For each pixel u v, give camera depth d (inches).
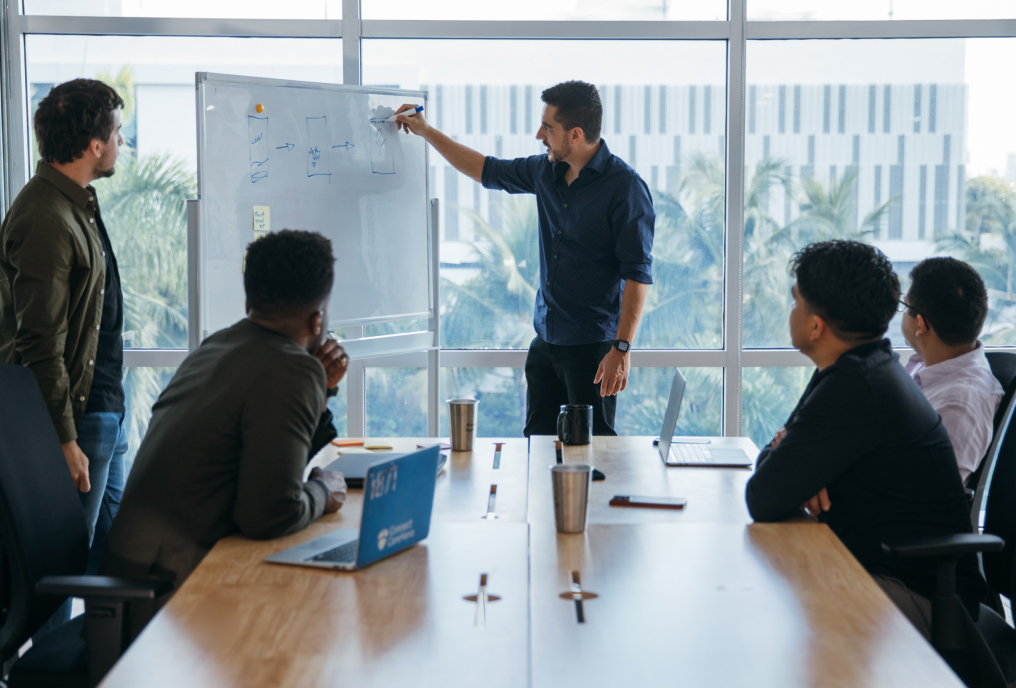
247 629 46.9
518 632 46.5
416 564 57.1
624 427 155.4
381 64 148.9
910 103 150.3
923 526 67.3
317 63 147.6
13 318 91.4
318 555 58.4
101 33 144.9
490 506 72.7
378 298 133.9
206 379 66.6
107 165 95.1
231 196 117.6
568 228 128.6
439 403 152.2
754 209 152.1
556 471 63.0
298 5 145.9
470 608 49.7
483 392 154.6
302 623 47.8
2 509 63.3
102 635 54.7
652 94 150.1
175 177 148.0
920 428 67.9
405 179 136.8
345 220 129.3
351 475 79.9
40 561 66.2
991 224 152.1
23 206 89.0
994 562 76.9
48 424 71.4
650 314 154.1
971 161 151.2
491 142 150.8
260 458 62.1
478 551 59.7
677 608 49.6
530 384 137.8
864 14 147.9
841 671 41.9
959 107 150.3
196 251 114.3
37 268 86.9
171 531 64.2
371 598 51.3
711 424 155.9
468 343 154.5
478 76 149.5
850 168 151.5
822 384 68.4
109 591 54.3
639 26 146.9
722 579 54.1
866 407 66.4
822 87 150.0
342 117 128.6
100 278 94.0
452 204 151.4
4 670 78.5
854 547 68.6
